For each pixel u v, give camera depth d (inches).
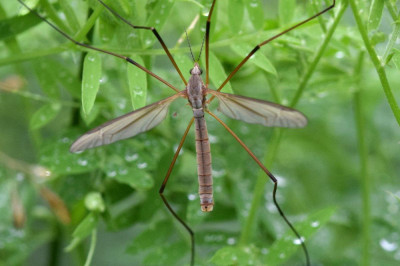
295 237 10.5
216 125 11.4
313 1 10.4
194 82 10.5
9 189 11.1
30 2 10.2
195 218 10.9
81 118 11.0
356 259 11.6
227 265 10.5
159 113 10.4
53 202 11.0
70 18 10.4
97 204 10.6
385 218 11.8
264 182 10.8
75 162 10.7
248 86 11.6
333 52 10.9
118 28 10.4
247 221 10.8
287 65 11.3
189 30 10.5
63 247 11.7
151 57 10.6
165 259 10.9
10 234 11.2
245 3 10.4
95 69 10.1
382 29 11.3
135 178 10.7
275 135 10.9
